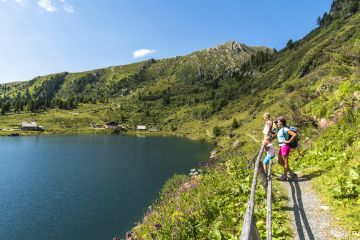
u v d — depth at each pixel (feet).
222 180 47.47
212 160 70.33
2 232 161.58
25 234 159.22
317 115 75.82
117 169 331.16
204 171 64.59
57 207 203.10
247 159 56.54
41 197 226.79
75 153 461.37
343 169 39.58
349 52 92.07
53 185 262.26
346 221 27.94
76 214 188.65
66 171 320.70
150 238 37.40
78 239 152.66
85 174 305.53
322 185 38.06
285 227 28.50
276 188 39.78
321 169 45.21
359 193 32.01
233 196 39.04
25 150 491.72
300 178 43.52
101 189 246.88
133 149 517.14
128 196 225.35
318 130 69.51
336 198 33.12
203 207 36.11
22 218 182.91
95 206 203.62
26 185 262.88
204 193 42.14
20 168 336.49
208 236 30.83
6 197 226.79
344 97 70.33
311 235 26.71
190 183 55.31
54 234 159.12
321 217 29.76
